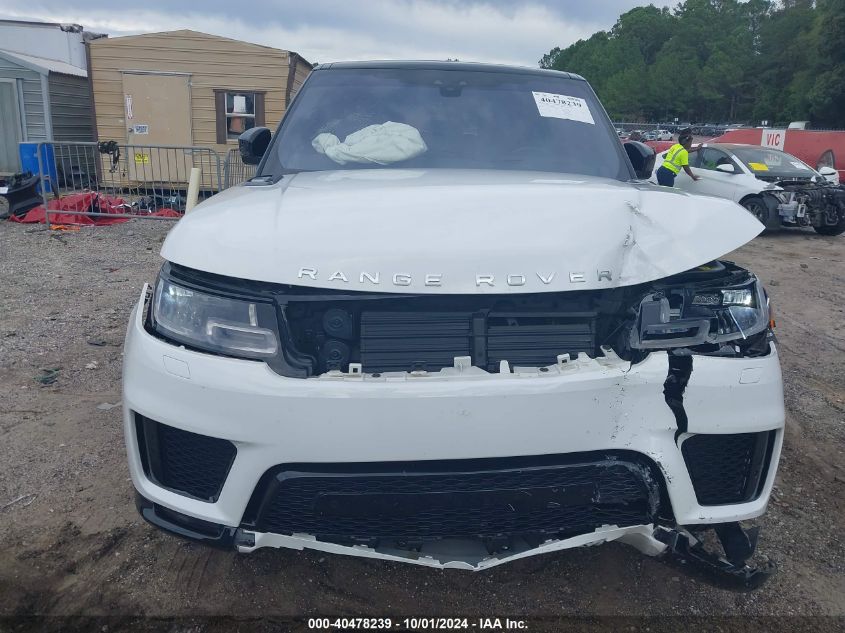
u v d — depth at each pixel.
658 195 2.77
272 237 2.32
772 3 120.50
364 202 2.56
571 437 2.16
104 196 11.57
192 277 2.32
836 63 58.75
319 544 2.23
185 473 2.32
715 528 2.53
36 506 3.28
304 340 2.29
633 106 118.50
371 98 3.79
